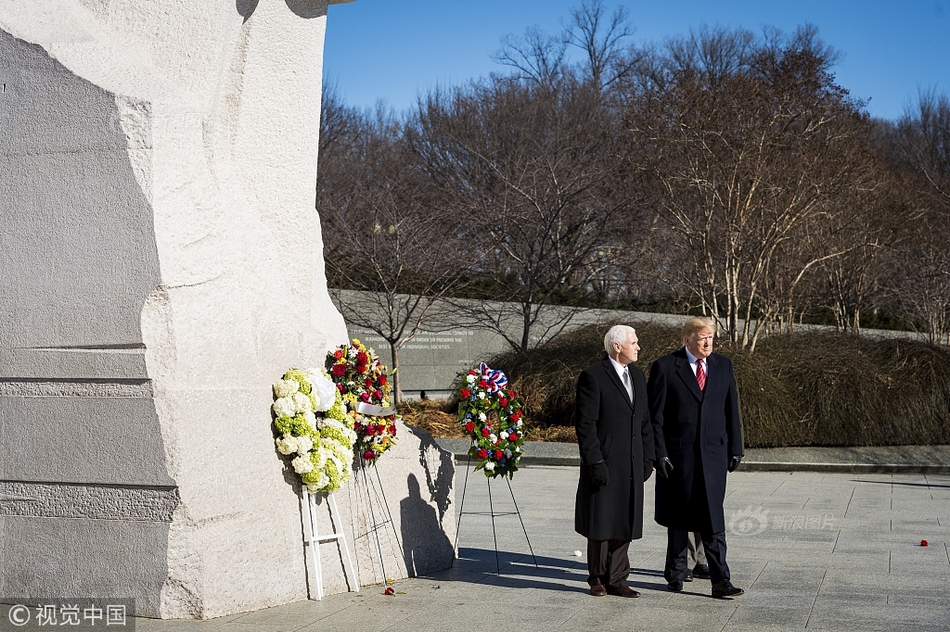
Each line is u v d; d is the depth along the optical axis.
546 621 5.96
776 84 20.05
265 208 6.70
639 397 6.98
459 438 18.88
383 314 23.14
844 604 6.51
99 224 5.77
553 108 39.50
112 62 6.05
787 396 17.11
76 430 5.82
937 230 25.56
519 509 11.56
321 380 6.62
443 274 22.81
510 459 7.79
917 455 16.45
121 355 5.68
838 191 19.86
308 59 6.98
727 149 19.55
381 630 5.66
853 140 21.11
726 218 19.64
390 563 7.34
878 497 12.60
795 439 16.88
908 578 7.42
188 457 5.66
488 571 7.76
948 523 10.37
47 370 5.86
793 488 13.56
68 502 5.86
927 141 43.91
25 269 5.95
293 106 6.91
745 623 5.96
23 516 5.96
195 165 6.04
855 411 17.03
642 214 25.48
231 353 6.08
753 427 16.69
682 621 6.01
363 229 23.45
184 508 5.61
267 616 5.87
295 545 6.43
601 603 6.52
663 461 7.00
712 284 20.41
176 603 5.64
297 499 6.53
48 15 6.21
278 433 6.45
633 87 38.22
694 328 7.18
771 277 22.00
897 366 17.77
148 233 5.66
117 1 6.35
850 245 23.08
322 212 24.42
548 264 25.36
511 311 23.97
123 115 5.75
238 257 6.27
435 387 24.73
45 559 5.88
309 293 7.00
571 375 18.94
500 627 5.79
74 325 5.79
